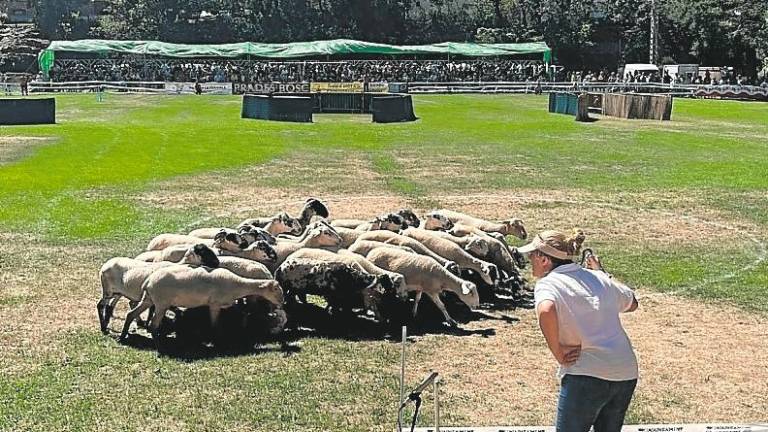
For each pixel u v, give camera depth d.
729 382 10.80
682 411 9.88
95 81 81.69
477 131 46.22
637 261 17.39
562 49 112.62
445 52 90.69
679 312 13.82
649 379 10.84
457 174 29.84
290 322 12.80
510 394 10.28
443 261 13.34
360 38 112.19
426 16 118.31
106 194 25.02
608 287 6.98
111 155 34.47
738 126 50.75
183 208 22.84
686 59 112.06
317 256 12.77
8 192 25.11
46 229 19.80
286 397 10.08
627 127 49.38
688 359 11.60
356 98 59.59
